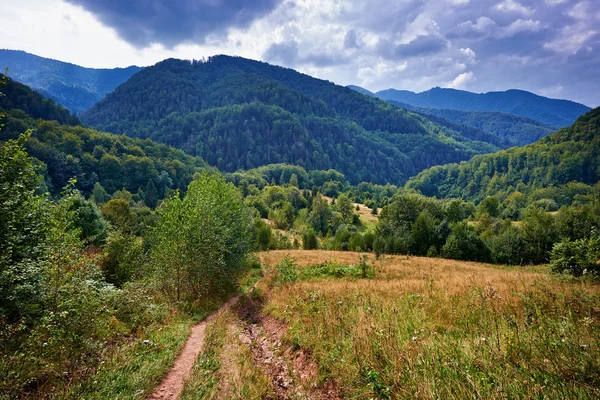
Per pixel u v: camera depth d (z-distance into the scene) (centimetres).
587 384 360
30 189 838
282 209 8556
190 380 638
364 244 4756
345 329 771
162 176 12481
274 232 5869
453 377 441
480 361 455
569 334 459
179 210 1594
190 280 1600
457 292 972
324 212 8862
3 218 716
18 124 10238
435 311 793
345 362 621
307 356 758
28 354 580
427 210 5731
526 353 454
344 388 566
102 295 891
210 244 1662
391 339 605
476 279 1337
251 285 2191
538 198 11700
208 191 2094
